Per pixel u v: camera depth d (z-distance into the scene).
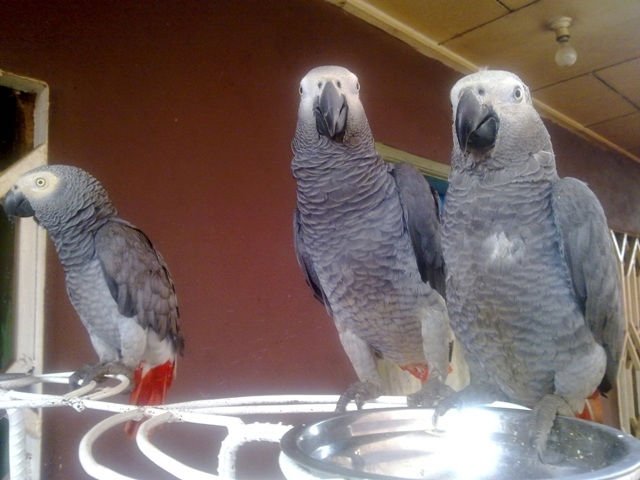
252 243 0.83
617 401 1.63
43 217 0.55
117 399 0.66
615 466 0.20
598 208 0.43
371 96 1.01
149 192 0.71
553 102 1.47
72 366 0.63
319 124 0.54
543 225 0.42
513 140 0.42
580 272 0.42
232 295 0.80
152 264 0.58
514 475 0.28
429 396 0.44
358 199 0.53
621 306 0.46
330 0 0.97
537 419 0.30
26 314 0.61
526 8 1.03
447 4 1.01
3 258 0.61
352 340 0.58
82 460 0.26
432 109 1.14
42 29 0.63
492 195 0.42
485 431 0.30
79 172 0.57
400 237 0.54
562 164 1.57
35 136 0.63
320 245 0.55
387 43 1.06
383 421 0.29
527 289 0.41
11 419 0.36
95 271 0.56
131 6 0.71
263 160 0.85
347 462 0.26
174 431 0.73
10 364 0.60
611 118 1.59
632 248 1.90
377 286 0.54
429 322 0.54
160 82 0.74
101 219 0.58
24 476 0.36
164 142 0.73
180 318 0.73
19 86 0.62
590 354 0.43
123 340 0.56
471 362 0.46
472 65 1.23
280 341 0.85
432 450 0.29
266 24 0.87
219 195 0.79
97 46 0.68
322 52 0.94
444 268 0.51
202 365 0.75
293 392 0.86
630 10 1.04
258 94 0.85
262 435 0.29
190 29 0.77
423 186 0.56
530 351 0.43
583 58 1.23
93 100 0.67
